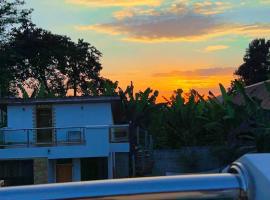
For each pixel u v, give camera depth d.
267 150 28.48
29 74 64.62
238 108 30.23
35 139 30.38
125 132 31.33
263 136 28.53
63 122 31.98
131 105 37.31
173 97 37.44
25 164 30.30
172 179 1.91
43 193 1.84
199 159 32.38
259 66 83.38
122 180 1.92
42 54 63.97
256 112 30.02
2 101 31.20
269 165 1.89
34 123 31.77
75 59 66.62
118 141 31.25
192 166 32.31
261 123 29.61
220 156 30.81
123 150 31.14
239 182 1.89
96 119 32.25
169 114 36.03
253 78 83.12
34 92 37.88
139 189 1.86
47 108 31.98
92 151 30.23
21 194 1.83
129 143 31.31
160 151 33.16
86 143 30.27
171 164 32.91
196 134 35.44
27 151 29.98
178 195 1.86
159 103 37.22
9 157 29.84
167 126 36.03
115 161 31.84
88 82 67.06
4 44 54.09
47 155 30.08
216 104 31.83
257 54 83.44
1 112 36.03
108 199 1.84
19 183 30.14
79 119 32.22
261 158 1.95
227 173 2.01
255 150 29.34
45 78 65.88
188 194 1.86
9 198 1.82
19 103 31.34
